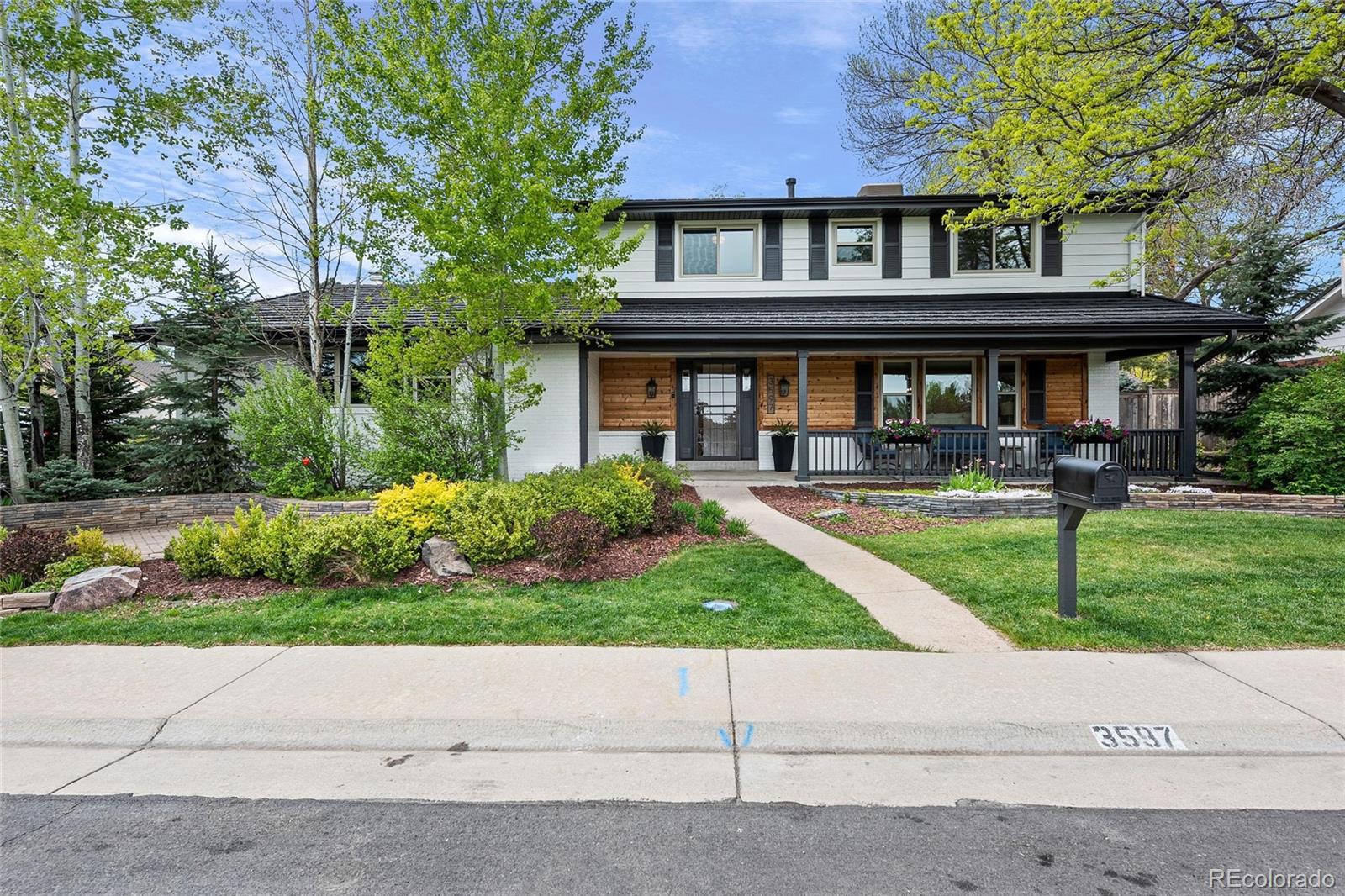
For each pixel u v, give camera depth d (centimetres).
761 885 233
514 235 827
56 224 984
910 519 910
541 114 880
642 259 1403
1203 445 1634
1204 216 1470
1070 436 1253
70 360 1083
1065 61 911
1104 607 517
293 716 356
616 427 1490
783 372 1495
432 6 833
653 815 277
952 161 1748
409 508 652
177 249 1060
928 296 1380
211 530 635
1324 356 1591
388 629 488
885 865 243
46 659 438
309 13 1041
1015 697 369
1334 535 741
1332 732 332
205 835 266
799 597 553
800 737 337
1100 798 287
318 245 1077
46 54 1006
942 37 1091
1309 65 716
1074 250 1377
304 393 1045
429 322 980
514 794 294
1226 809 277
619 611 520
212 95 1047
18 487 1002
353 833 266
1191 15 767
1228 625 477
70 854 253
